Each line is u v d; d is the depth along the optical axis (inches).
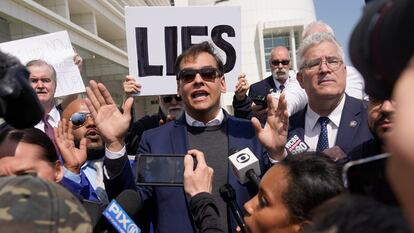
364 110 112.3
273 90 228.8
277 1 1800.0
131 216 91.5
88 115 135.7
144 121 193.3
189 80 106.9
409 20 21.5
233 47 155.7
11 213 44.1
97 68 893.2
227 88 155.1
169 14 154.9
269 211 66.4
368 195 34.0
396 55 22.1
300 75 119.5
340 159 95.6
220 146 107.3
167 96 190.5
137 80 155.8
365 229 28.9
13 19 469.1
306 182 62.4
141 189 103.3
